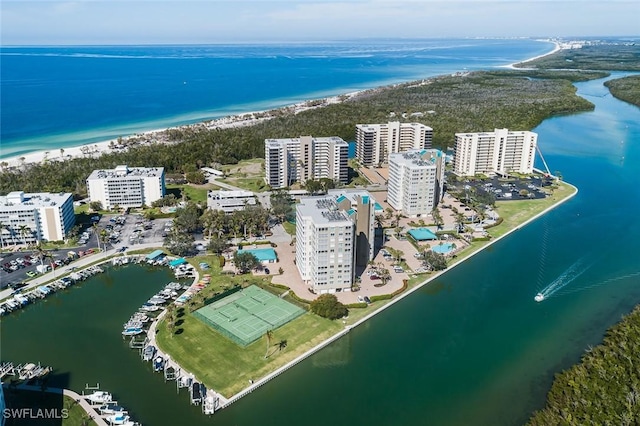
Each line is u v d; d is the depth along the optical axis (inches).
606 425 7559.1
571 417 7864.2
